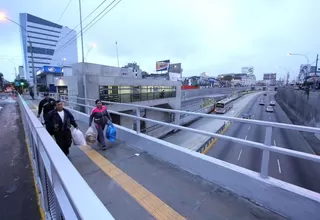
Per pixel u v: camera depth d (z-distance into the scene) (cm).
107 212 65
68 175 90
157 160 376
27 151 514
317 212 189
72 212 99
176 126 344
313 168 1346
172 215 221
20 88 4681
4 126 866
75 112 852
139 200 251
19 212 269
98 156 399
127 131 482
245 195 246
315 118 2105
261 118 3288
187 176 309
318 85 2819
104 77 1614
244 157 1616
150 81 2239
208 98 4769
